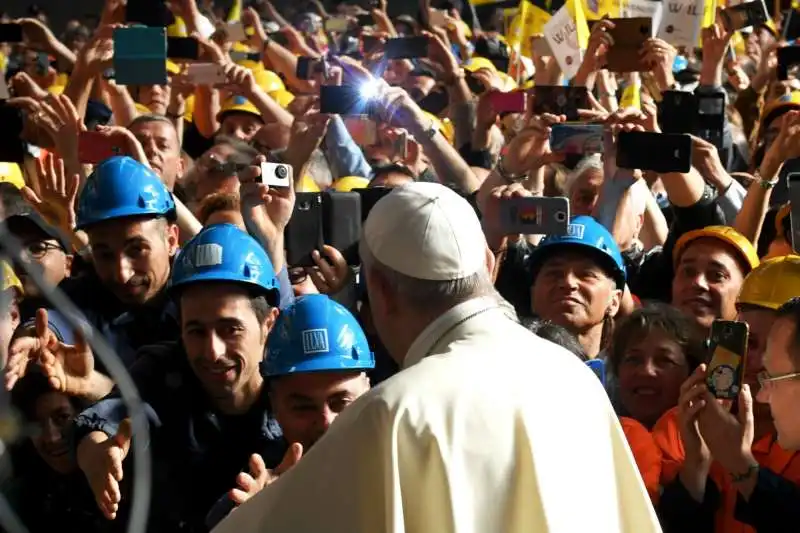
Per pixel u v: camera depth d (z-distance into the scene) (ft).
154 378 18.47
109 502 16.60
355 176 31.22
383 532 12.14
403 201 13.76
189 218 25.36
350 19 55.21
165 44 26.91
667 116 26.20
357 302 21.29
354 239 21.72
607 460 13.01
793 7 44.21
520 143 24.63
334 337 17.83
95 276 22.35
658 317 20.99
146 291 21.81
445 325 13.48
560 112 25.93
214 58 31.60
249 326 18.49
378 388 12.62
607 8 34.60
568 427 12.71
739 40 47.85
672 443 18.79
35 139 27.17
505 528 12.25
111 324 21.68
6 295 12.85
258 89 31.86
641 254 26.43
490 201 21.61
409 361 13.60
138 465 8.59
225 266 18.51
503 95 31.24
